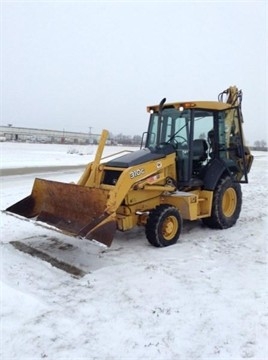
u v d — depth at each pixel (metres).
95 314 3.49
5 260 4.82
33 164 20.30
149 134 6.88
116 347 2.98
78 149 39.19
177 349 2.97
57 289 4.02
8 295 3.71
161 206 5.68
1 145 41.22
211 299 3.84
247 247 5.68
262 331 3.24
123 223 5.43
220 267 4.78
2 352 2.87
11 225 6.80
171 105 6.31
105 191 4.95
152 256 5.18
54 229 4.88
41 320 3.34
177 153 6.32
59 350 2.92
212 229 6.79
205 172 6.62
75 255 5.18
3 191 10.34
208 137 6.76
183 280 4.33
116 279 4.32
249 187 12.54
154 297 3.87
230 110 7.01
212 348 2.99
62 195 5.54
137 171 5.46
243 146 7.19
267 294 3.97
